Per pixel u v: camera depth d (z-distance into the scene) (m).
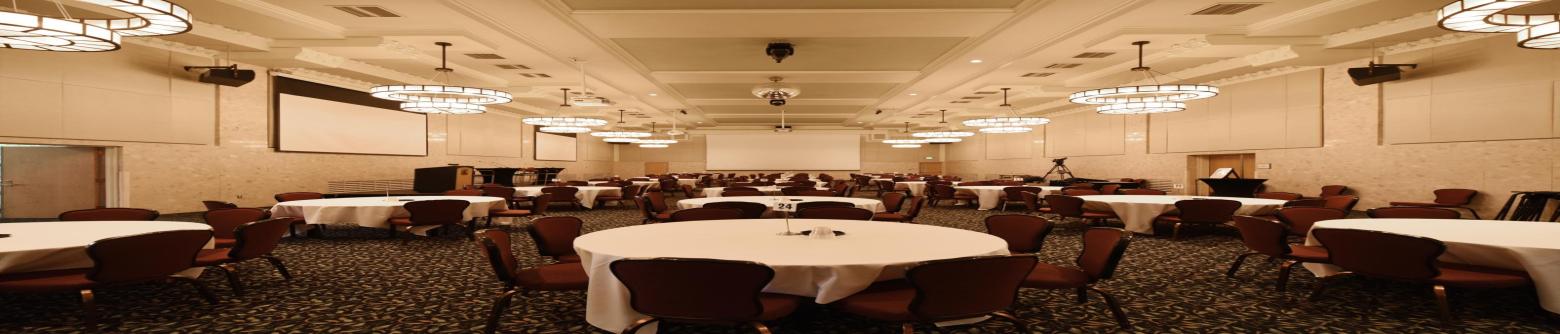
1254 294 4.24
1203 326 3.51
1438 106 8.88
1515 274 3.38
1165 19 6.88
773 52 8.40
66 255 3.37
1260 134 11.77
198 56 9.61
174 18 4.17
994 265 2.45
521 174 18.22
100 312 3.70
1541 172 7.83
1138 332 3.40
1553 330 3.32
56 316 3.57
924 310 2.45
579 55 8.62
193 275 3.88
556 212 11.38
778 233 3.64
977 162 25.12
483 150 17.19
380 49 8.48
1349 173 10.12
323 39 8.09
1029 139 20.75
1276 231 4.16
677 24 7.13
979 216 10.43
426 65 10.27
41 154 9.09
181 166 9.67
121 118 8.94
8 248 3.22
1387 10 6.74
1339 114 10.28
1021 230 4.17
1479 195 8.44
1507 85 8.14
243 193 10.56
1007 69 9.80
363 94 12.97
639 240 3.34
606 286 2.91
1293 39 7.97
